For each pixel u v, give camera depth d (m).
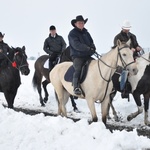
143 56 8.47
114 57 6.56
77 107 11.34
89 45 7.24
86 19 7.33
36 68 12.13
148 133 7.59
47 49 11.04
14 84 9.17
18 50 9.26
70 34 7.15
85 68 7.05
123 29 8.48
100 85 6.73
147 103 8.54
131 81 8.38
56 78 8.09
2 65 9.18
